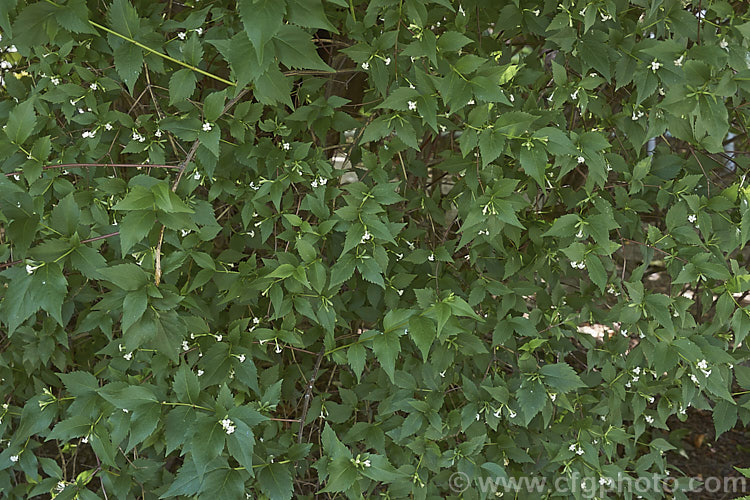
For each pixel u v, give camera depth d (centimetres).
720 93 182
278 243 241
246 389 207
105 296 161
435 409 217
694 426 441
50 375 246
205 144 167
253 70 124
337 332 245
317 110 211
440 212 238
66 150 208
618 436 231
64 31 184
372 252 187
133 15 167
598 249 189
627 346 226
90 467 286
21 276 140
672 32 207
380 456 178
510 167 217
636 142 212
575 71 208
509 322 217
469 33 215
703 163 218
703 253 198
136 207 135
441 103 197
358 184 184
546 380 205
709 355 202
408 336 229
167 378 206
